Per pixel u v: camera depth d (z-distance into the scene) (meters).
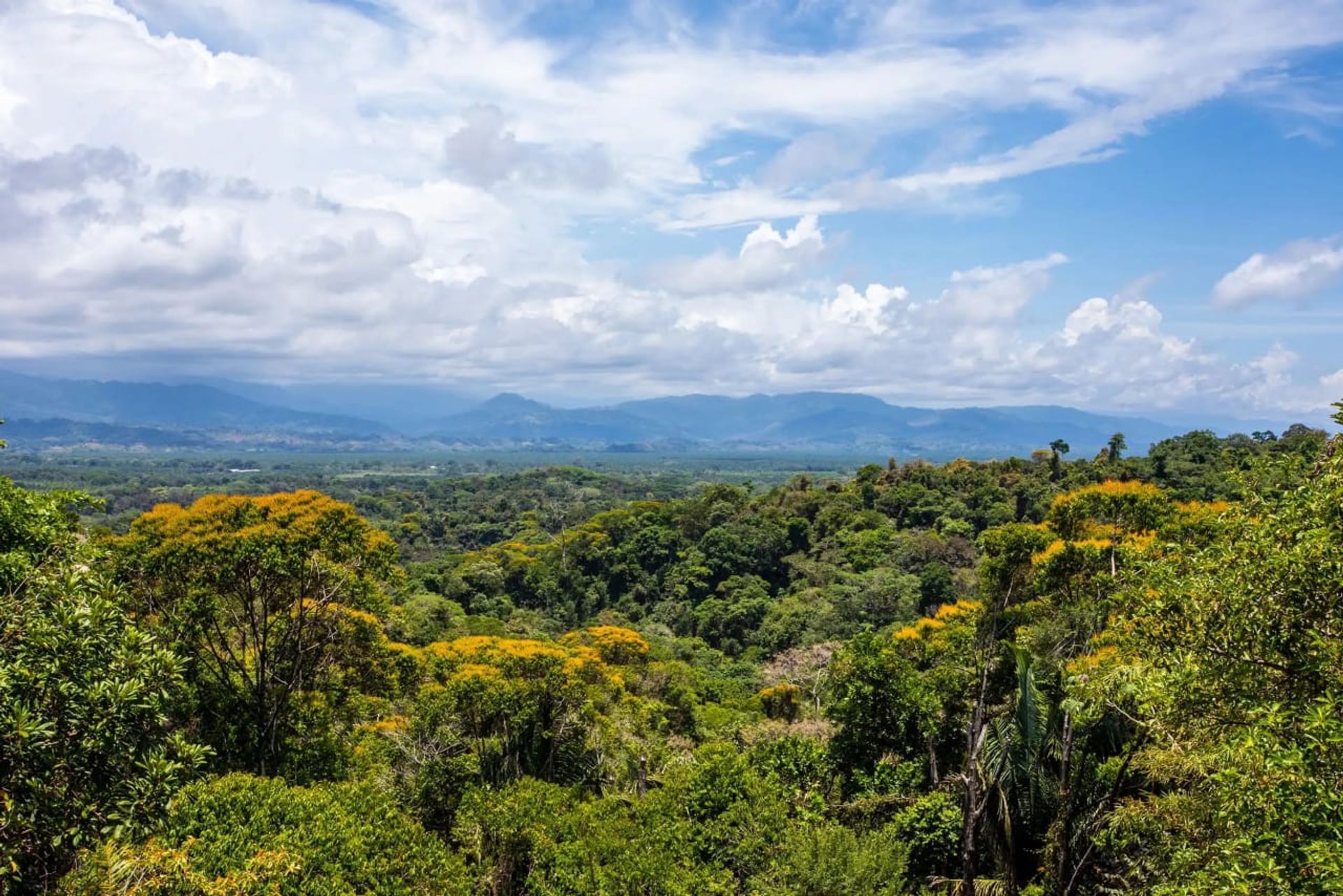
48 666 5.79
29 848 5.82
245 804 11.61
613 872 13.57
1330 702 5.32
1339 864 4.75
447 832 16.19
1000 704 15.65
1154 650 7.46
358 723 20.39
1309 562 5.87
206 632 15.40
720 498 78.44
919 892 14.06
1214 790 7.32
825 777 18.53
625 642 38.12
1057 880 11.53
